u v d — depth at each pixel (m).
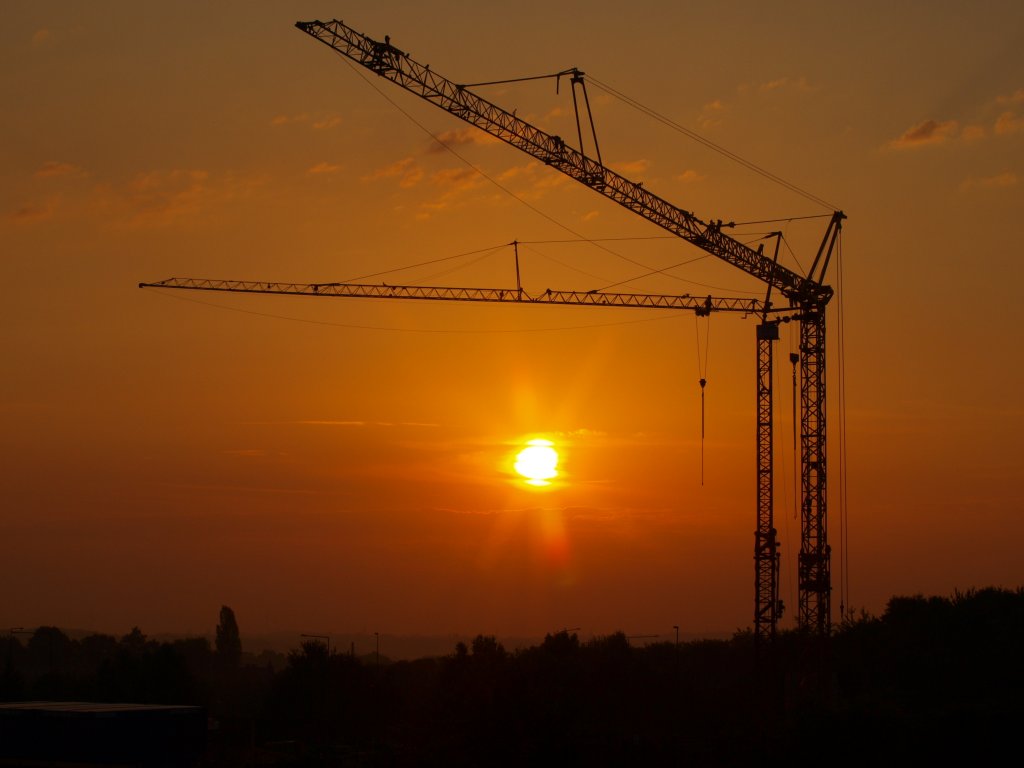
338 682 140.62
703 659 188.62
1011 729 104.25
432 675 171.38
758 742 107.19
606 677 152.12
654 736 111.88
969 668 144.12
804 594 145.12
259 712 147.00
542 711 100.06
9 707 92.12
